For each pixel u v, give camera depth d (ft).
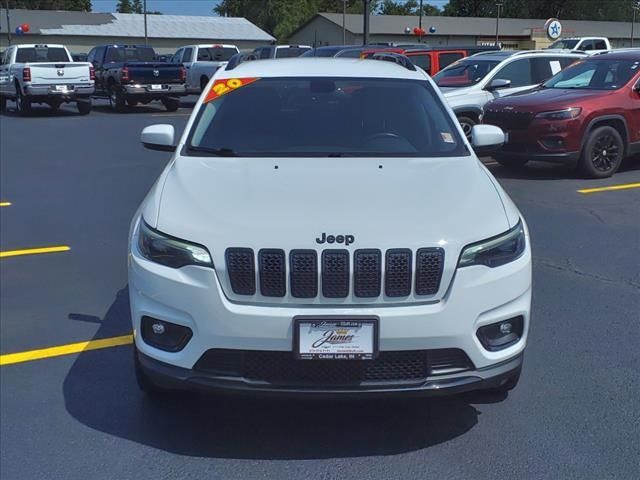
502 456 12.02
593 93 35.70
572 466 11.72
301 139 15.20
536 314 18.15
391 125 15.61
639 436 12.56
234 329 11.00
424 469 11.69
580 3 273.95
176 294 11.28
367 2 72.43
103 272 22.21
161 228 11.80
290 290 11.07
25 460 12.11
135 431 12.98
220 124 15.65
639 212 28.78
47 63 70.33
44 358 16.12
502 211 12.37
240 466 11.85
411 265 11.10
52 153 47.14
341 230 11.23
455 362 11.39
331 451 12.25
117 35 200.54
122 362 15.90
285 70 17.30
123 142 52.34
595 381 14.57
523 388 14.30
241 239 11.16
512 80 43.83
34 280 21.50
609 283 20.48
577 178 35.88
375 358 11.02
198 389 11.37
